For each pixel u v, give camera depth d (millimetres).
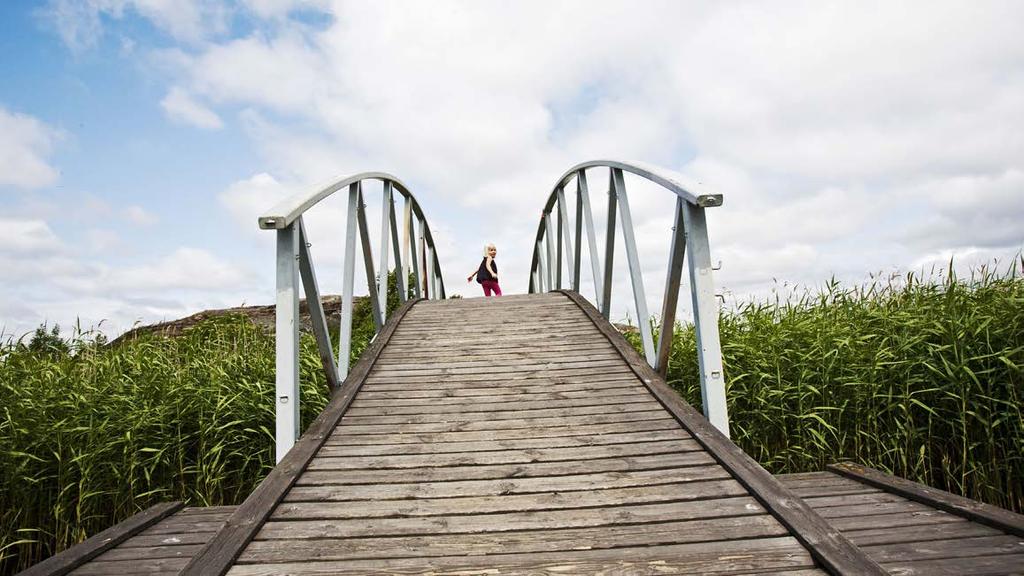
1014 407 2938
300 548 1897
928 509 2352
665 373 3553
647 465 2438
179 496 3705
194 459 3797
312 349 5539
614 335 4324
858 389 3408
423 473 2436
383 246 5176
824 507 2412
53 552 3398
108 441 3500
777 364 3711
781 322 4219
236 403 3867
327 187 3361
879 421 3443
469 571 1728
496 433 2834
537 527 1995
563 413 3062
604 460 2502
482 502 2182
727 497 2154
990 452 3031
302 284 3102
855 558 1685
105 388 3934
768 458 3645
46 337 4641
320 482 2371
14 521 3307
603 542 1882
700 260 2783
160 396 3912
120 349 4746
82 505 3398
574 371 3727
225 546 1856
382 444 2742
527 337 4508
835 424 3533
